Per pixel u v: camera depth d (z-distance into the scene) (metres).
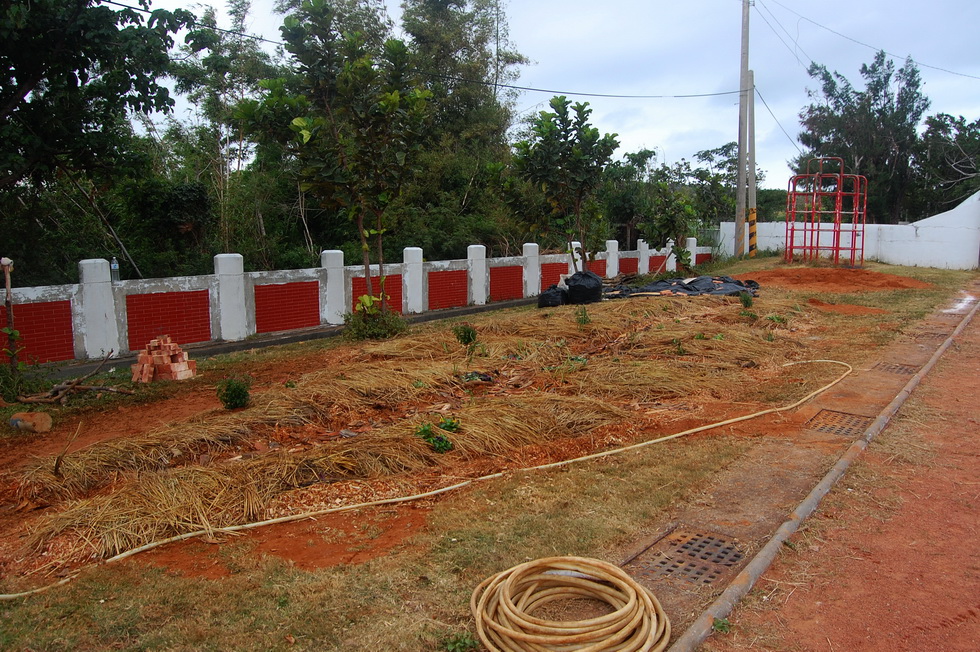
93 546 4.45
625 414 7.36
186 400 8.30
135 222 15.84
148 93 11.39
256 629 3.51
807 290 18.22
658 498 5.17
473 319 15.22
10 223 13.53
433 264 17.91
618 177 29.05
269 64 21.25
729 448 6.29
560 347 10.55
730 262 26.95
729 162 39.34
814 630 3.51
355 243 19.97
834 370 9.26
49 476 5.47
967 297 16.70
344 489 5.39
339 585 3.92
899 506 5.01
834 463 5.86
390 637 3.43
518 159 17.67
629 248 28.31
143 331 12.29
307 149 11.48
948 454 6.07
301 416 7.05
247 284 13.80
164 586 3.94
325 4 11.72
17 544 4.53
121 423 7.38
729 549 4.39
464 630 3.50
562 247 24.28
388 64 12.32
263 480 5.38
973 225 25.31
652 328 12.07
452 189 25.14
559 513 4.91
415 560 4.22
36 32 10.42
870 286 18.92
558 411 7.23
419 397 7.95
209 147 19.00
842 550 4.36
